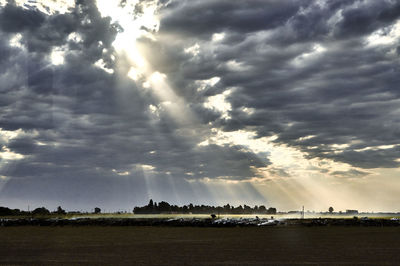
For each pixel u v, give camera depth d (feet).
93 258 132.87
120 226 417.90
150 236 247.09
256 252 150.71
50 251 156.04
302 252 150.10
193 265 116.16
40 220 450.30
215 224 402.31
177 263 120.16
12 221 437.58
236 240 211.82
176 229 345.10
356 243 190.60
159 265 115.96
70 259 130.52
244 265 116.06
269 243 191.72
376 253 146.30
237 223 410.72
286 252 150.41
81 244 188.34
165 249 162.81
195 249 162.71
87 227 394.11
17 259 131.34
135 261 124.98
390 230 327.26
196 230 328.29
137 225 426.51
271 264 118.21
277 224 419.74
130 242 199.72
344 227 398.42
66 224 441.27
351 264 118.01
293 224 421.18
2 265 118.01
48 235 256.93
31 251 156.46
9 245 183.52
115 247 172.65
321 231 309.63
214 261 124.67
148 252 151.23
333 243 191.52
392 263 120.06
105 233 281.33
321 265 116.16
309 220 485.56
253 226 404.77
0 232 296.92
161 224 420.77
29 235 258.37
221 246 176.04
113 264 118.52
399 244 185.47
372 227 399.03
